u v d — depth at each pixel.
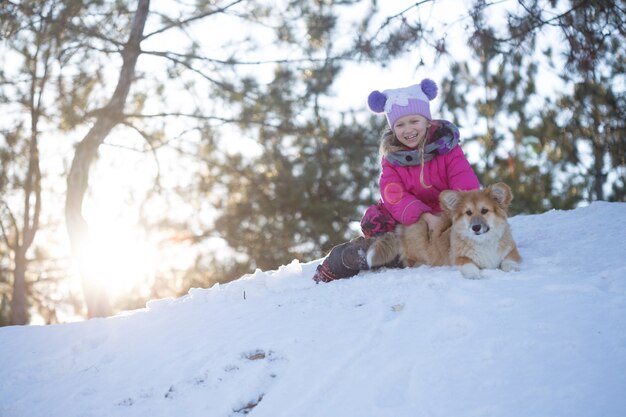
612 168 15.29
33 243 19.38
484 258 5.13
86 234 15.18
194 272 17.89
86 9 14.60
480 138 15.49
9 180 17.56
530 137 15.28
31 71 15.84
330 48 15.10
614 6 10.02
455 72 14.79
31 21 14.46
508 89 15.03
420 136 5.63
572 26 10.02
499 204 5.19
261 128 16.34
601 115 14.95
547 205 15.06
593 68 10.27
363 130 16.55
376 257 5.59
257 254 17.23
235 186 17.48
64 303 19.78
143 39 15.05
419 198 5.84
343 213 17.05
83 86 15.67
